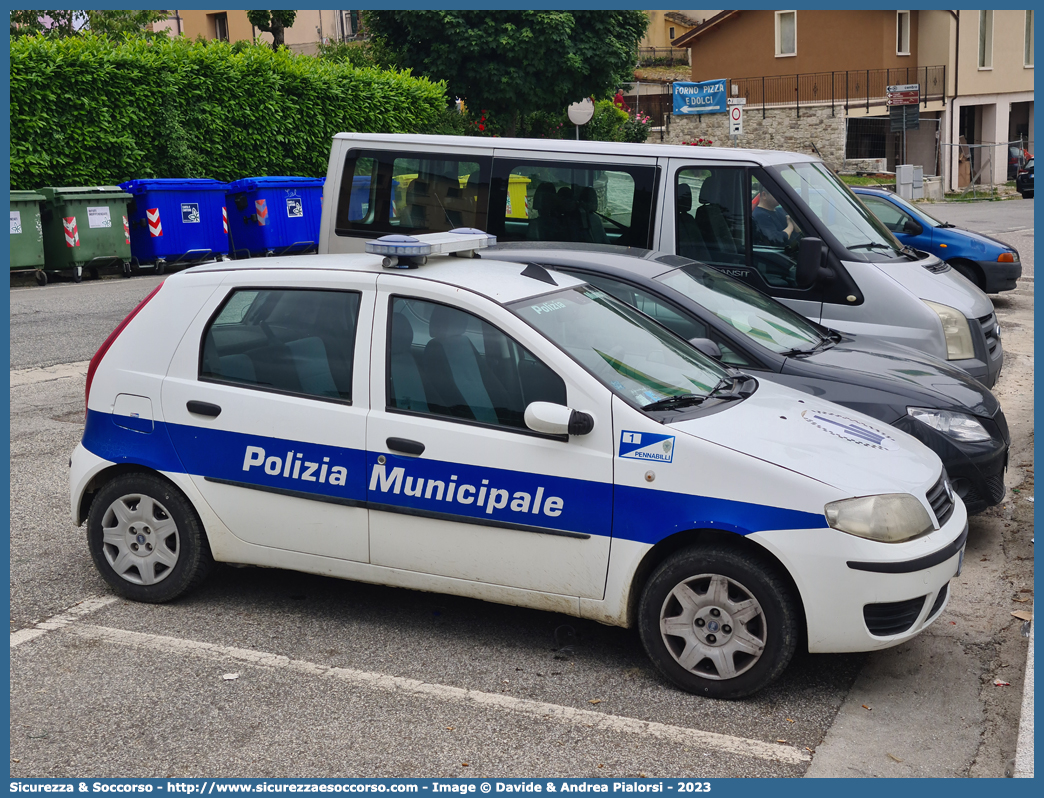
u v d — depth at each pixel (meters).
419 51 27.14
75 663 4.43
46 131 16.98
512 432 4.31
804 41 38.44
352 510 4.57
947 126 39.09
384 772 3.62
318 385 4.64
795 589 4.03
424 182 9.09
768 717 4.01
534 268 5.03
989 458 5.59
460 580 4.47
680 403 4.41
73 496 5.10
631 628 4.77
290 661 4.45
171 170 18.98
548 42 26.05
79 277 16.66
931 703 4.13
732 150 8.20
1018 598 5.18
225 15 42.28
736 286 6.66
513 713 4.02
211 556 4.96
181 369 4.88
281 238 19.12
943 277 7.95
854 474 4.07
